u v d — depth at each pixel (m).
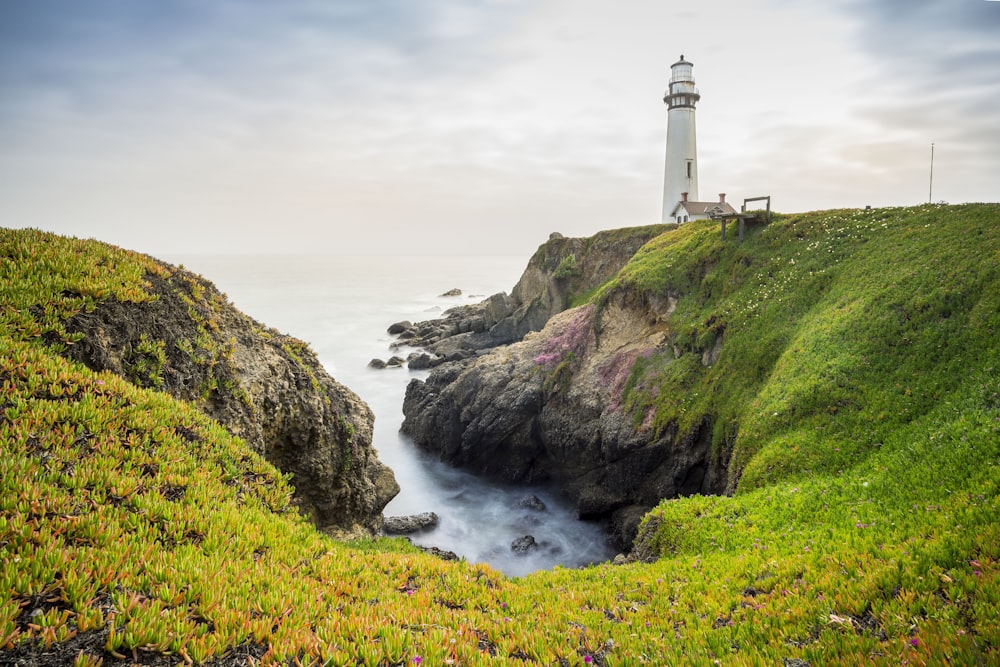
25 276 13.44
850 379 22.27
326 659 6.78
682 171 80.31
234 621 7.01
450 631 8.26
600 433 35.66
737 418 27.12
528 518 34.84
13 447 8.80
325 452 19.16
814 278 31.47
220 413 15.50
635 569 14.48
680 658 8.09
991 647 6.59
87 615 6.40
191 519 9.22
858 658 7.03
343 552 11.30
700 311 37.22
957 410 16.91
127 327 14.12
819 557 11.48
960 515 10.80
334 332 100.31
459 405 44.44
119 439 10.23
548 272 76.94
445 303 145.62
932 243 27.52
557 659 8.22
